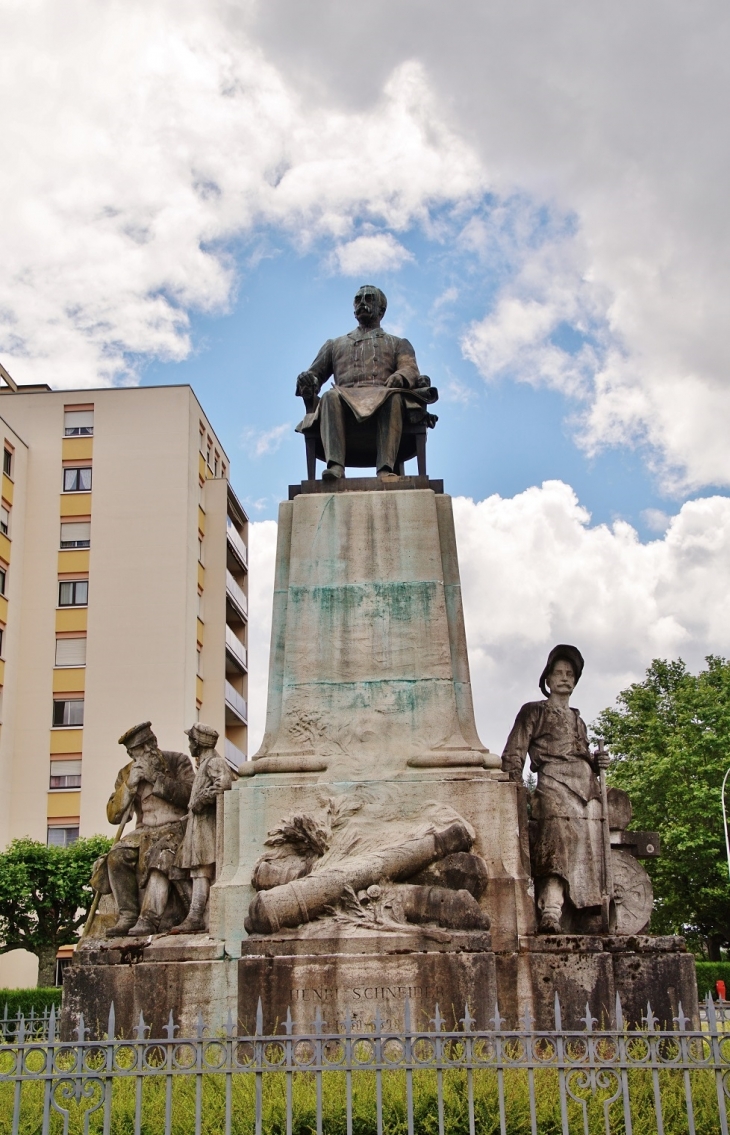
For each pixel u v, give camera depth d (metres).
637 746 37.78
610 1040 8.05
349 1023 5.83
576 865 10.30
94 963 9.85
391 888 9.31
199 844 10.48
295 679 11.02
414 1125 6.14
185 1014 9.38
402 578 11.33
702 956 40.03
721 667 39.28
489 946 8.98
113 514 35.62
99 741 33.84
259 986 8.74
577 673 11.17
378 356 12.58
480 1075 6.79
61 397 36.69
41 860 28.12
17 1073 5.84
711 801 34.50
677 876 35.03
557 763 10.73
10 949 28.17
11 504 34.75
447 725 10.76
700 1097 6.52
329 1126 6.20
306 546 11.52
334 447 11.97
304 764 10.53
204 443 38.84
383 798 10.16
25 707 34.28
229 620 41.69
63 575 35.31
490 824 10.02
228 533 39.12
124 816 11.58
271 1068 5.76
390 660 11.03
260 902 9.05
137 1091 5.81
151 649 34.50
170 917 10.75
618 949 9.40
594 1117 6.30
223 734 36.44
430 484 11.88
